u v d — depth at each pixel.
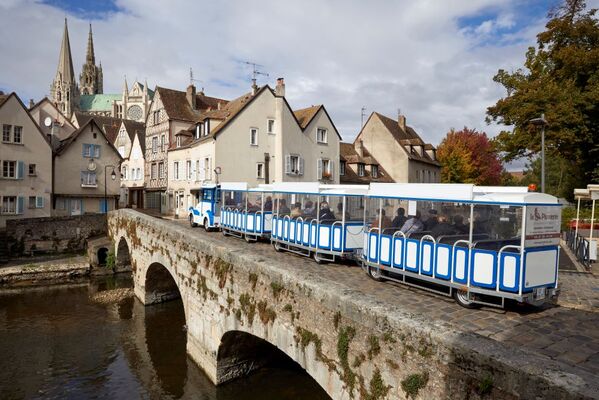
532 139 24.72
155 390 12.61
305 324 7.46
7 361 14.99
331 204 11.66
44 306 21.28
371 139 44.72
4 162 32.59
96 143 38.91
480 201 7.43
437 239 8.04
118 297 22.58
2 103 32.56
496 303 7.49
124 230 24.89
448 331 5.03
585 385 3.66
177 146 37.25
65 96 102.69
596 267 11.85
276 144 33.56
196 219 22.11
